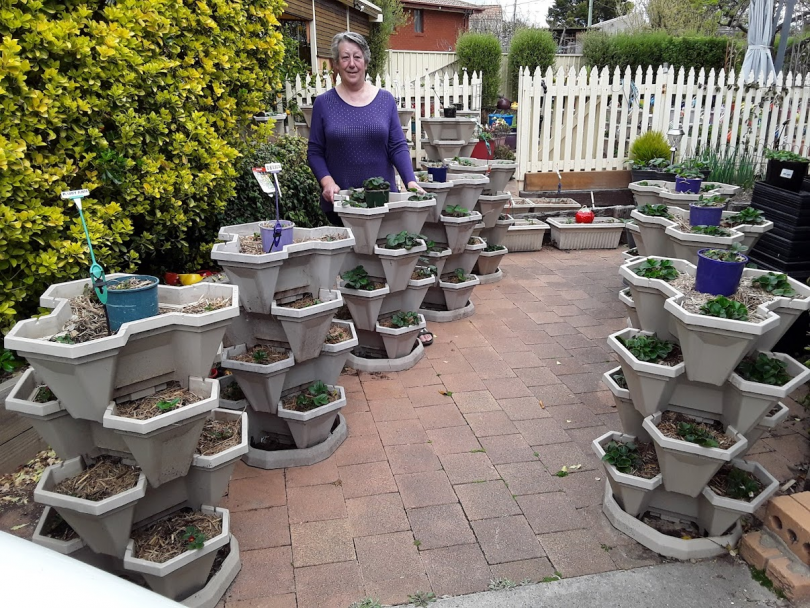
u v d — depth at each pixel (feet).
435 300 16.78
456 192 15.98
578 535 8.41
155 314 6.49
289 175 19.86
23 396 6.48
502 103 47.96
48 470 6.51
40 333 6.25
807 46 48.24
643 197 16.14
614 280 19.66
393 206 12.62
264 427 10.43
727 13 61.62
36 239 9.61
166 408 6.31
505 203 18.71
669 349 8.00
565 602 7.28
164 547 6.86
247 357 9.68
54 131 10.16
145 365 6.48
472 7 78.23
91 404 6.07
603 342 14.96
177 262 14.85
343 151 13.88
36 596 3.74
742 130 25.62
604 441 8.90
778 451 10.33
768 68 33.09
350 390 12.59
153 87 12.16
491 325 16.07
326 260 9.47
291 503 9.07
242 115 17.03
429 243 15.12
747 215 12.60
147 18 12.11
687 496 8.13
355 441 10.70
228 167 14.30
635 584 7.54
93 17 11.46
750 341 6.82
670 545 7.97
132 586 4.08
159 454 6.36
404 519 8.73
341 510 8.92
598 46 57.98
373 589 7.50
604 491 9.24
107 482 6.50
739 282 8.02
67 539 6.79
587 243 23.26
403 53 56.49
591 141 25.58
